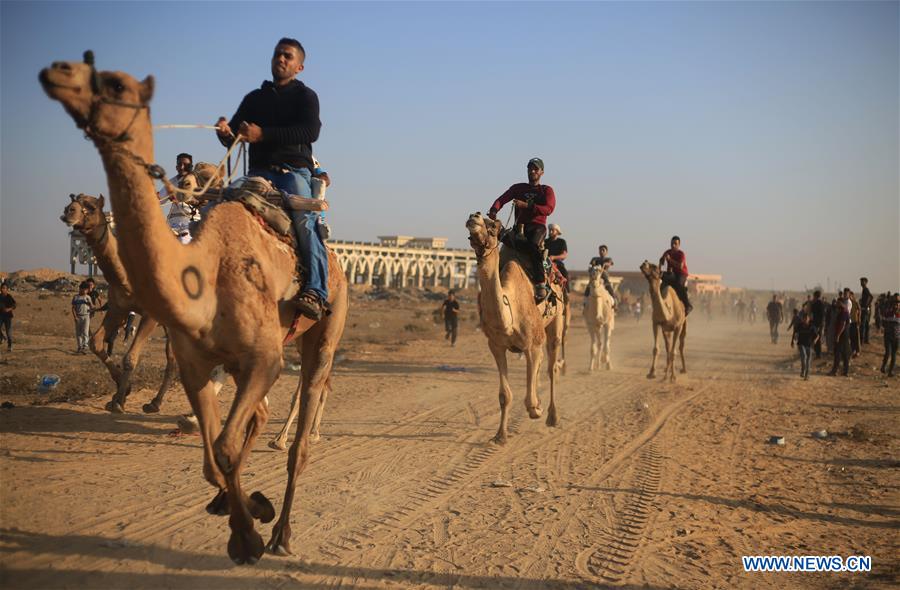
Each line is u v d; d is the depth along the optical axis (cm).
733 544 725
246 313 543
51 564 586
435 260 14575
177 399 1370
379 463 987
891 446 1207
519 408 1480
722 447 1173
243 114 682
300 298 625
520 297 1143
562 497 860
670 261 2069
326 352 678
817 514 834
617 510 818
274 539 630
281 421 1238
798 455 1132
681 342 2206
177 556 621
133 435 1058
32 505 726
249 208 598
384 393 1625
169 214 1006
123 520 699
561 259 1476
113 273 815
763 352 3262
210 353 551
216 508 582
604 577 628
